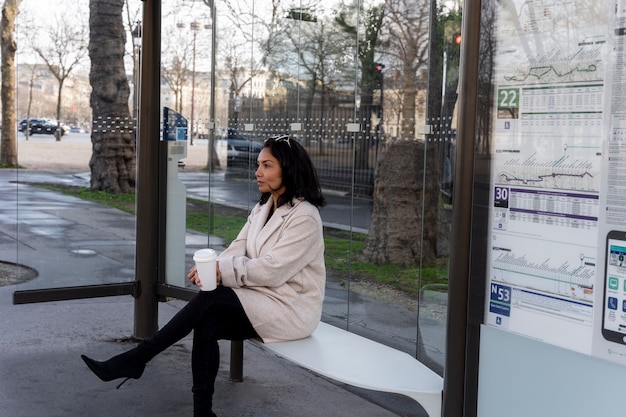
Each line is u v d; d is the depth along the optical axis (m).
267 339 3.67
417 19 4.28
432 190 4.25
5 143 5.09
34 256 5.07
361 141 4.66
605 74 2.40
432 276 4.28
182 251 5.48
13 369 4.65
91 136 5.23
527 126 2.63
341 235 4.86
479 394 2.83
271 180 3.83
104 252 5.27
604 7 2.39
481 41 2.74
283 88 5.11
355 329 4.80
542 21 2.56
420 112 4.30
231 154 5.39
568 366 2.55
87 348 5.13
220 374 4.72
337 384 4.59
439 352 4.26
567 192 2.52
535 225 2.62
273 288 3.71
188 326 3.57
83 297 5.08
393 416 4.07
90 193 5.20
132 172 5.31
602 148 2.42
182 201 5.42
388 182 4.50
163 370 4.72
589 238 2.47
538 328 2.63
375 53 4.54
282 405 4.21
